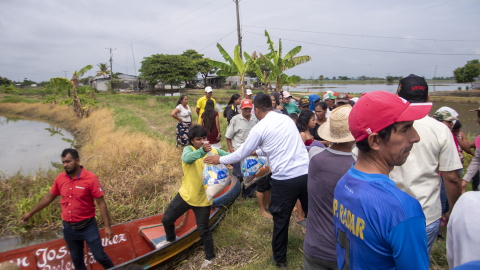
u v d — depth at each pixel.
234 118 5.56
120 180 6.93
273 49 13.93
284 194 3.26
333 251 2.24
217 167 3.72
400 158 1.35
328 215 2.27
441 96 33.09
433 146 2.32
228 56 13.91
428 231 2.43
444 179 2.41
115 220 5.60
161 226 4.69
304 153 3.34
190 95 45.31
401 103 1.28
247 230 4.61
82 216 3.54
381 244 1.27
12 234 5.49
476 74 43.78
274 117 3.35
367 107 1.33
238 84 71.56
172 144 10.21
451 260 1.37
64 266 3.98
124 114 19.81
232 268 3.65
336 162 2.30
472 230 1.22
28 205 5.82
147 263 3.60
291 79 14.93
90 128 17.92
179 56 66.38
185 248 4.04
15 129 20.55
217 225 4.70
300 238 4.17
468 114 19.86
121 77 71.25
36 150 13.92
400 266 1.23
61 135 18.05
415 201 1.25
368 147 1.38
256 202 5.48
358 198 1.34
